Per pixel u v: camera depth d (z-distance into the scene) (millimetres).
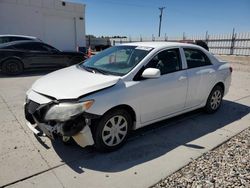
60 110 3082
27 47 9688
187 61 4566
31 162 3188
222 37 23344
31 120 3666
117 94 3393
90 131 3215
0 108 5355
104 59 4367
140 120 3812
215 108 5363
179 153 3535
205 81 4836
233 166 3172
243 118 5117
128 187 2746
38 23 17531
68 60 10656
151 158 3383
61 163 3195
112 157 3387
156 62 4008
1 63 9281
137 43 4562
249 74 11570
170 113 4320
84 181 2838
